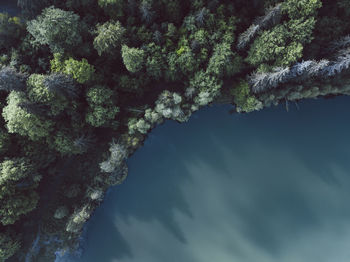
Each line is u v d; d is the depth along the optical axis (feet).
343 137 160.56
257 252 161.38
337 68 125.49
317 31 129.08
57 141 133.28
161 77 148.36
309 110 160.04
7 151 130.00
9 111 119.03
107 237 166.50
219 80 139.03
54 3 131.13
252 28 120.47
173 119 157.38
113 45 124.57
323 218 159.84
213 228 165.89
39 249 156.25
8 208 125.80
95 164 151.94
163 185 167.73
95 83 134.72
